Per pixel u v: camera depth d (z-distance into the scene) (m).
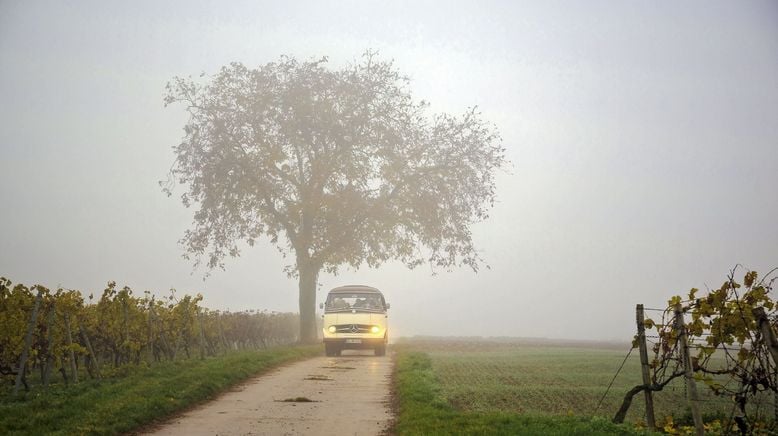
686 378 11.45
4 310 17.67
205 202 41.50
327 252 41.56
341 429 12.98
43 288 17.80
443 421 12.99
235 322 37.75
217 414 14.52
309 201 40.91
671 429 12.57
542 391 19.61
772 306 11.77
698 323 12.38
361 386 19.12
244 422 13.62
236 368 21.17
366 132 42.53
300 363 26.42
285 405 15.73
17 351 17.64
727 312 12.07
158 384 17.20
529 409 16.52
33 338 18.34
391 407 15.59
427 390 17.09
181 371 20.22
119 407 14.14
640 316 13.26
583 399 18.47
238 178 40.72
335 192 41.56
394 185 42.78
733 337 12.19
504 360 33.03
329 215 40.88
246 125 42.50
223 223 42.00
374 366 25.27
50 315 18.56
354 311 30.47
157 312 25.42
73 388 17.34
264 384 19.48
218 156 41.22
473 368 27.44
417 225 42.69
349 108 42.66
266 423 13.52
